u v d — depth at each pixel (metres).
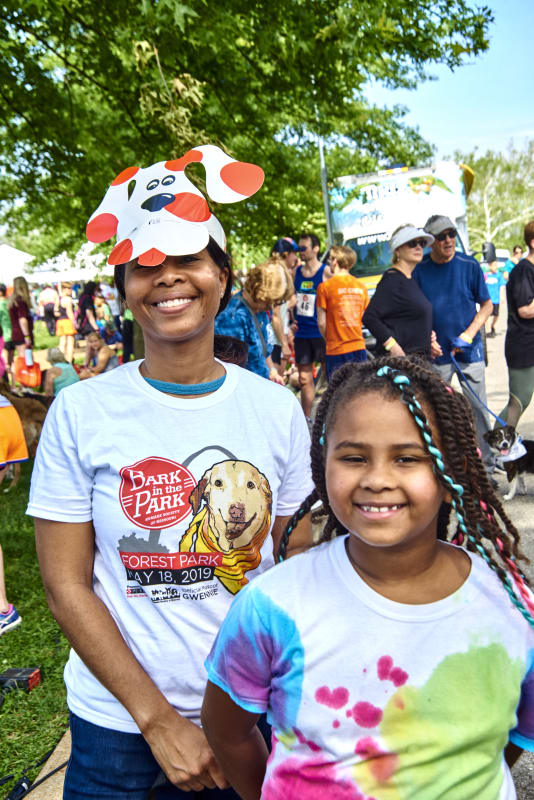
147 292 1.68
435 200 11.76
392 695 1.23
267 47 6.93
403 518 1.22
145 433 1.64
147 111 5.35
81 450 1.62
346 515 1.26
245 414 1.72
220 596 1.65
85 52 7.61
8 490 7.71
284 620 1.29
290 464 1.79
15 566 5.43
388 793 1.23
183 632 1.62
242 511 1.67
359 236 11.88
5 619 4.33
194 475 1.64
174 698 1.63
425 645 1.24
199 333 1.69
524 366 6.20
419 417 1.22
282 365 9.99
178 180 1.72
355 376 1.31
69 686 1.73
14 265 17.89
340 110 8.45
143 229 1.66
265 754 1.50
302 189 11.51
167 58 6.31
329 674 1.26
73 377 9.38
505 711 1.26
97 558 1.68
